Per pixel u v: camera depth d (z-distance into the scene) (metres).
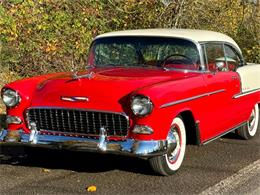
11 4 11.20
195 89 5.90
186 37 6.47
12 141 5.67
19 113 5.71
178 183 5.40
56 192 5.02
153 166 5.54
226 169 6.05
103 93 5.36
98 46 6.87
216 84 6.44
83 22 11.99
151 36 6.63
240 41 16.19
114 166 6.08
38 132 5.61
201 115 6.04
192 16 13.41
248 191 5.19
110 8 12.59
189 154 6.82
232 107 7.00
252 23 16.50
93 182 5.39
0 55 11.65
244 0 16.16
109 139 5.30
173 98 5.43
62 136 5.48
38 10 11.26
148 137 5.20
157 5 13.02
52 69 12.07
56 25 11.64
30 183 5.33
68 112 5.42
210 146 7.39
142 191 5.09
